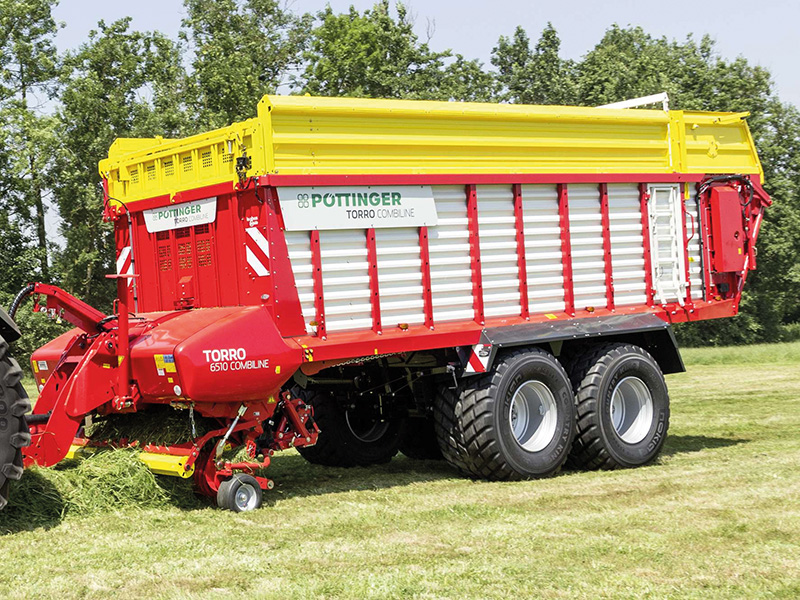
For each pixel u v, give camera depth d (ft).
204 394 20.51
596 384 26.76
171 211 24.45
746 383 53.47
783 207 130.00
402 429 30.19
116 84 108.27
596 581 15.02
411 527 19.15
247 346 21.12
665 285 29.43
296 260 22.22
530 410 25.93
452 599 14.17
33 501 19.61
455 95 128.67
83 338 23.08
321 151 22.58
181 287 24.23
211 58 114.73
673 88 128.88
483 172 25.25
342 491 23.85
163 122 102.53
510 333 25.34
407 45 129.70
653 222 29.04
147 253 25.44
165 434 21.95
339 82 128.26
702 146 30.48
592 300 27.71
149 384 21.15
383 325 23.56
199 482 21.53
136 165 25.46
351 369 27.30
